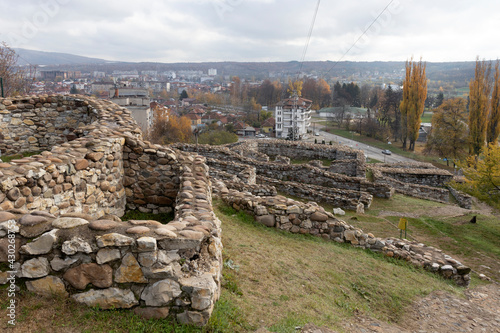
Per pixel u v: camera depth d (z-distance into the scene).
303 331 4.26
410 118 63.66
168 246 3.69
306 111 80.12
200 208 5.14
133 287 3.55
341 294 6.14
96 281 3.50
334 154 26.77
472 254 11.38
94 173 6.14
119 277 3.52
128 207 7.43
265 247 7.00
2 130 9.34
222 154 20.48
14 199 4.44
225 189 9.70
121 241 3.47
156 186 7.37
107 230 3.57
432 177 25.70
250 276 5.42
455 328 5.98
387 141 74.00
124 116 9.65
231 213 8.82
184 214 4.80
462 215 15.57
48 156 5.46
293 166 19.23
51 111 10.09
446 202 20.83
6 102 9.43
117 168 6.99
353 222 13.15
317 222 8.87
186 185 6.22
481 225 13.95
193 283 3.61
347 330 4.79
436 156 60.84
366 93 114.31
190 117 91.25
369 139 77.56
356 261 7.90
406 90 63.94
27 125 9.82
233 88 139.12
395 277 7.66
